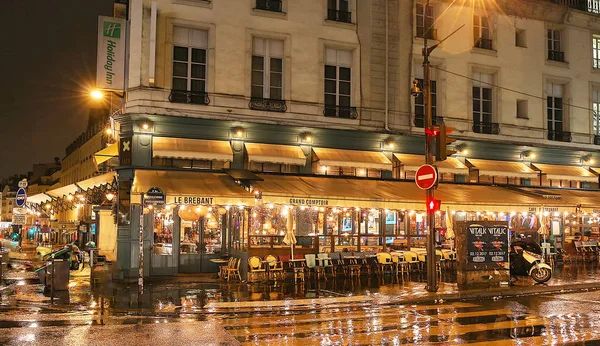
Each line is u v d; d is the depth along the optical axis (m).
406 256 18.03
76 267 19.98
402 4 21.88
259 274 16.33
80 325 9.78
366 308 11.94
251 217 18.58
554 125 25.22
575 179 24.22
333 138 20.28
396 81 21.48
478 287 14.62
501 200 19.81
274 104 19.39
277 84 19.81
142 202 12.39
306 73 19.98
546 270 15.60
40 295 13.49
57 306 11.91
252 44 19.52
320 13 20.42
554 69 25.06
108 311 11.39
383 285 15.45
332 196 16.98
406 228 21.36
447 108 22.47
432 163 14.54
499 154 23.42
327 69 20.62
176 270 17.81
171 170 17.69
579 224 24.94
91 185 21.77
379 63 21.22
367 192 18.17
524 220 23.73
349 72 20.92
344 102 20.73
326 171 20.22
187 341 8.35
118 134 18.98
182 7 18.47
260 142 19.17
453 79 22.69
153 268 17.55
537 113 24.42
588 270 19.58
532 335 8.95
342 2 21.06
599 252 23.55
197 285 15.43
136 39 17.92
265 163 19.33
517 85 24.05
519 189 22.73
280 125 19.20
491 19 23.89
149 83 17.77
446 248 21.61
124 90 18.31
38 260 25.67
